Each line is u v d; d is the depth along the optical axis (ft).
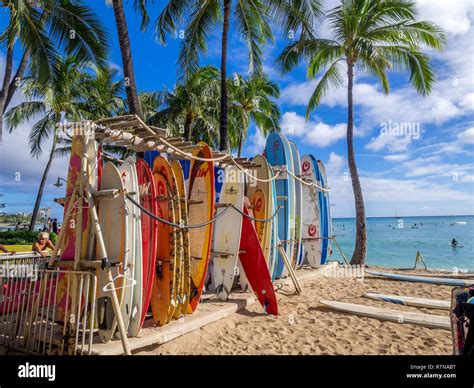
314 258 32.04
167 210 16.49
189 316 17.01
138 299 13.69
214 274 21.17
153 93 71.20
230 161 21.75
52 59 33.40
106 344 12.96
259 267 20.36
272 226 23.48
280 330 16.80
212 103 76.54
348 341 15.29
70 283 13.39
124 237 13.34
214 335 16.01
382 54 41.73
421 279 29.32
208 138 76.48
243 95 80.64
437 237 162.71
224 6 41.91
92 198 13.42
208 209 18.67
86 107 76.74
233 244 20.40
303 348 14.56
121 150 76.74
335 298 23.27
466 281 28.27
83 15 34.81
